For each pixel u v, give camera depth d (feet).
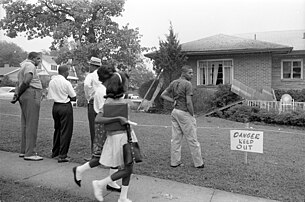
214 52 55.62
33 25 67.26
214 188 15.15
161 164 19.08
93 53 64.13
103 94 16.29
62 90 19.01
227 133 31.68
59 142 19.85
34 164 18.57
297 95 54.75
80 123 35.91
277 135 32.73
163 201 13.47
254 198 13.97
